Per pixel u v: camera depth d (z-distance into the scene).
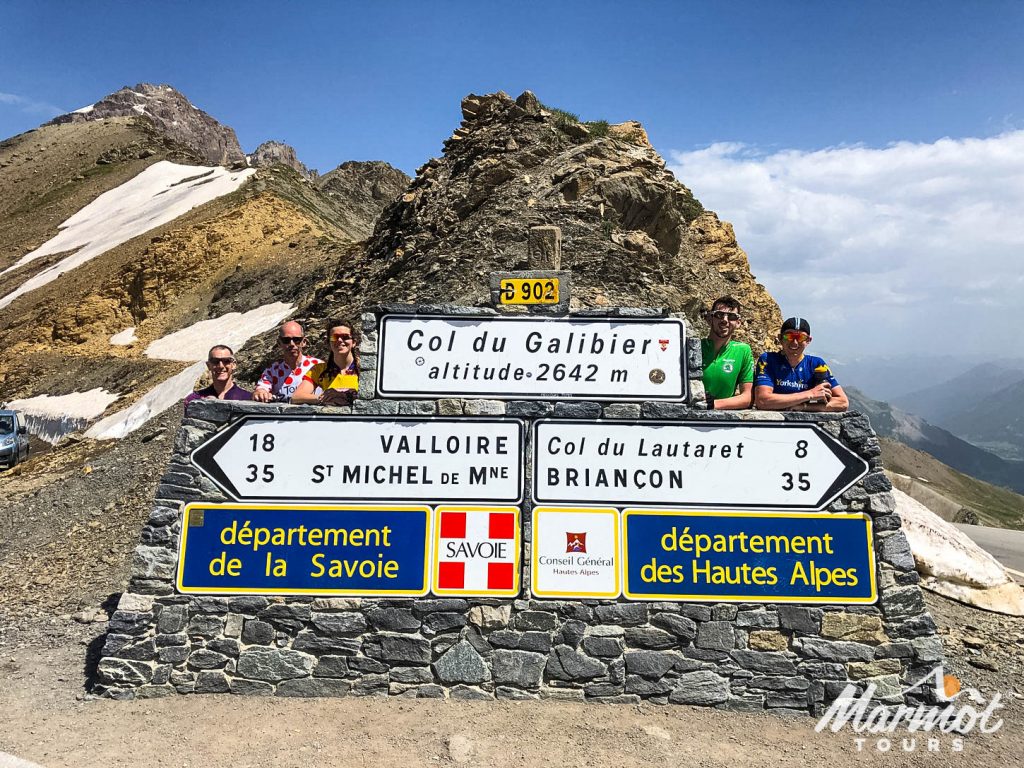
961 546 9.04
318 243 42.00
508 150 22.31
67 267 57.62
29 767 4.71
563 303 6.59
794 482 6.22
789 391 6.50
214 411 6.36
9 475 19.69
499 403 6.43
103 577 9.08
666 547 6.15
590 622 6.04
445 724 5.49
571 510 6.24
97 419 27.30
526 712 5.73
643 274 18.48
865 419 6.25
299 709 5.72
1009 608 8.41
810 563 6.08
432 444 6.37
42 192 93.69
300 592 6.10
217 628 6.03
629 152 22.81
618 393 6.45
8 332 45.06
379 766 4.85
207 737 5.22
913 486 19.39
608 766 4.92
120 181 90.81
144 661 5.94
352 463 6.32
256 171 67.75
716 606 6.02
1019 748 5.36
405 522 6.23
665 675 5.94
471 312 6.58
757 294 26.47
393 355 6.52
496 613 6.06
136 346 37.41
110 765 4.79
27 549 11.35
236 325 34.16
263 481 6.27
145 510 11.47
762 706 5.87
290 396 7.00
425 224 21.98
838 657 5.90
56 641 7.21
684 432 6.34
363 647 6.02
